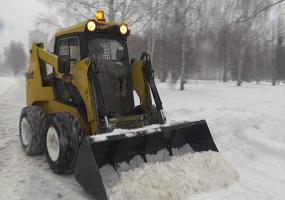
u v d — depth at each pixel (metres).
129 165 4.46
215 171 4.62
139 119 5.37
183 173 4.38
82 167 4.18
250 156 6.11
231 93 22.27
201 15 25.94
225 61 37.25
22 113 6.06
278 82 45.69
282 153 6.14
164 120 5.32
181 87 22.83
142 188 3.99
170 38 23.77
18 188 4.64
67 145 4.66
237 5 20.22
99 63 5.32
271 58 46.22
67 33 5.54
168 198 4.00
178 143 5.06
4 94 15.65
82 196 4.40
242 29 28.86
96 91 4.88
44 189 4.61
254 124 8.93
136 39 21.16
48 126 5.06
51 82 5.81
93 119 4.84
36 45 6.21
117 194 3.93
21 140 6.18
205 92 21.91
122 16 18.11
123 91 5.53
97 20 5.44
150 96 5.50
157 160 4.71
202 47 28.92
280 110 12.40
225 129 8.07
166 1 19.94
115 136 4.23
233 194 4.39
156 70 28.34
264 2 12.37
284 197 4.50
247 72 41.41
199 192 4.28
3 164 5.55
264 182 4.97
